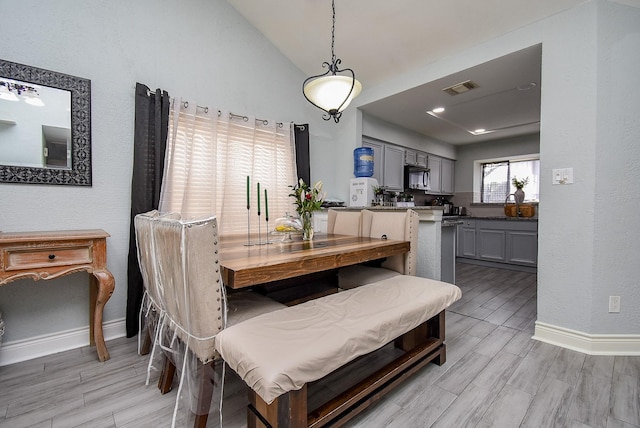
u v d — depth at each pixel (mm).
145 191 2188
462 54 2709
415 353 1607
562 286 2051
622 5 1907
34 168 1861
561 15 2070
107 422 1322
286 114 3318
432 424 1306
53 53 1911
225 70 2775
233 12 2828
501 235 4664
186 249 1146
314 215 3576
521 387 1568
